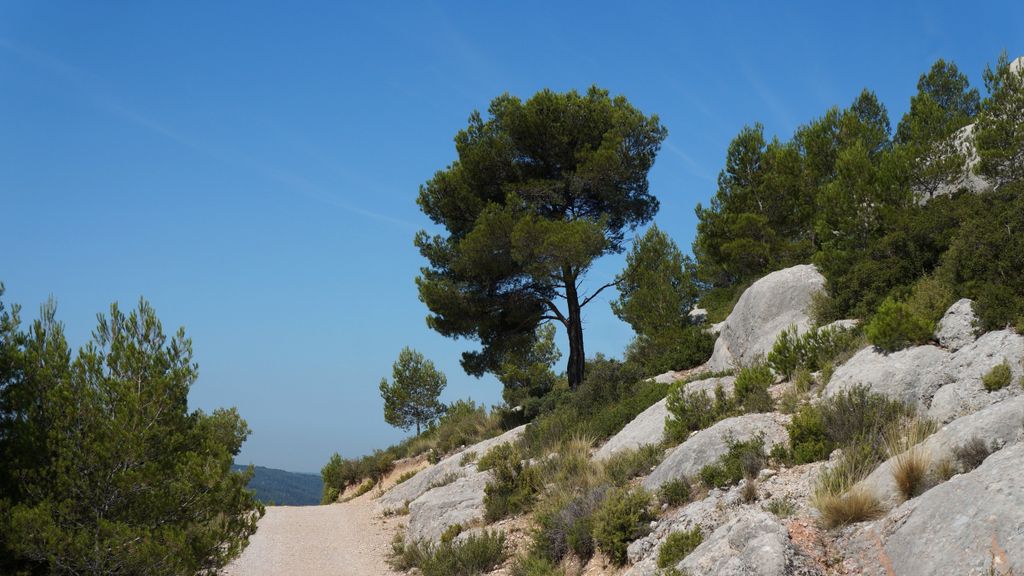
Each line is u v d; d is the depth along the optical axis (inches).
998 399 390.3
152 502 414.6
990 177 864.9
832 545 315.3
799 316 752.3
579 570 439.8
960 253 547.8
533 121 1073.5
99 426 409.7
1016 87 887.7
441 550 540.4
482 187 1128.8
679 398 586.9
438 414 1577.3
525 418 1031.6
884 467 350.9
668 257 1283.2
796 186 1126.4
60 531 372.8
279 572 582.9
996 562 242.7
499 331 1134.4
